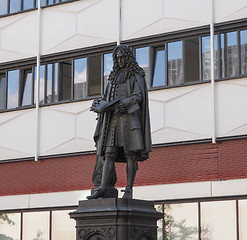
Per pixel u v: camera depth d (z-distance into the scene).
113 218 13.66
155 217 14.34
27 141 34.06
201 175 29.31
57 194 32.94
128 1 31.88
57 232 32.88
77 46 33.19
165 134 30.17
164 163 30.25
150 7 31.22
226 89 28.94
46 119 33.69
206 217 28.91
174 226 29.64
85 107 32.56
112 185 14.91
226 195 28.44
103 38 32.41
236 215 28.19
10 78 35.34
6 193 34.75
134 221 13.83
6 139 34.75
